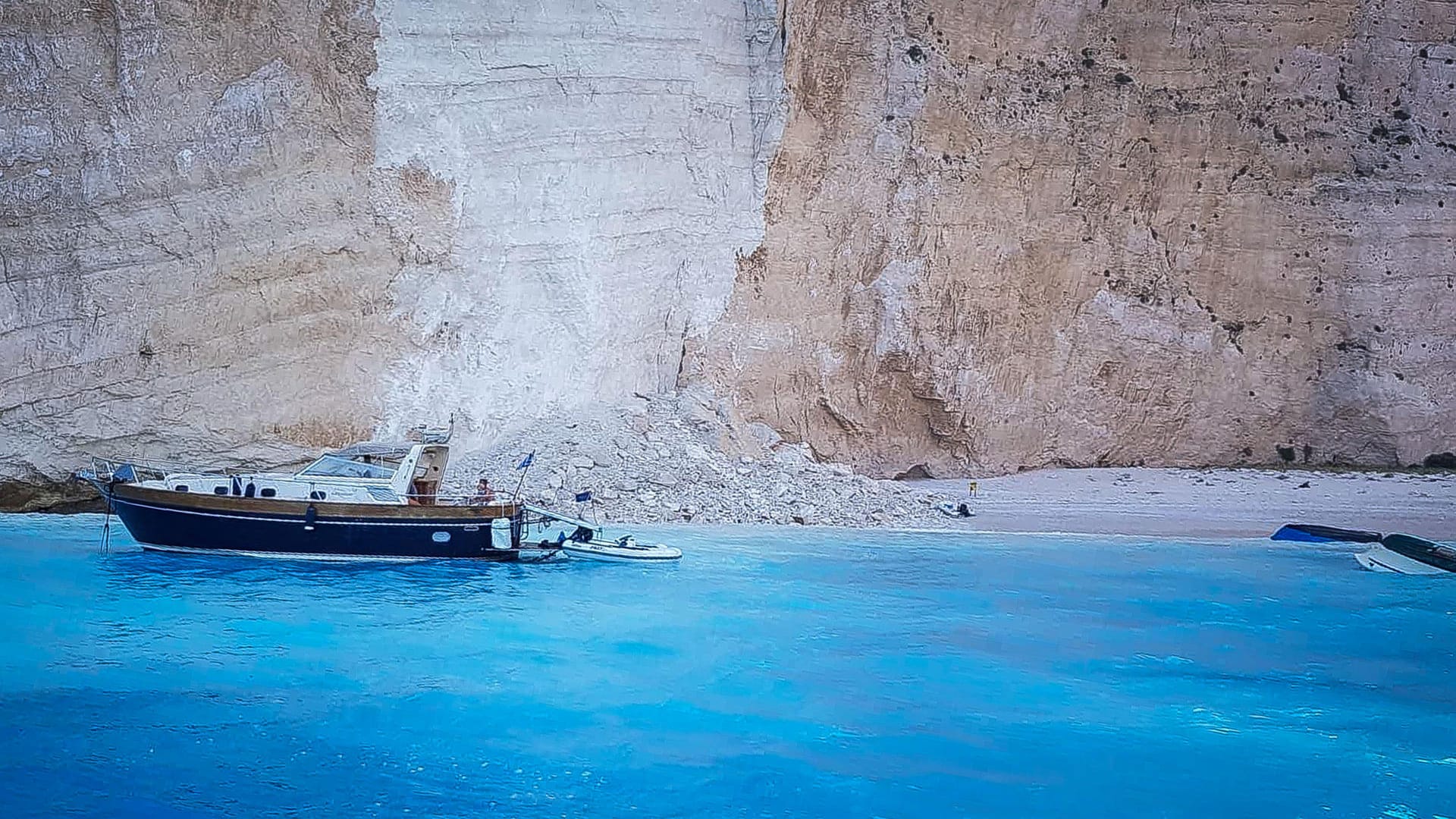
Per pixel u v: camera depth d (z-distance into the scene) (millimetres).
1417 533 20703
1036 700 11523
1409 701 11648
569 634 13234
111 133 19438
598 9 22734
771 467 22359
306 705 10898
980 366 27812
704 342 24531
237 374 19594
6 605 13586
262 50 20109
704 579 15812
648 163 23469
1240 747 10477
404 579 15297
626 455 21422
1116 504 23312
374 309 20609
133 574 14961
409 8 20953
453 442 21078
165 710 10656
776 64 25031
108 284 19219
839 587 15633
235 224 19641
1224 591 15906
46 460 18969
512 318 21828
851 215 26656
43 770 9344
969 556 17797
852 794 9430
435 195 20984
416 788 9281
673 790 9391
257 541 15438
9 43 19406
